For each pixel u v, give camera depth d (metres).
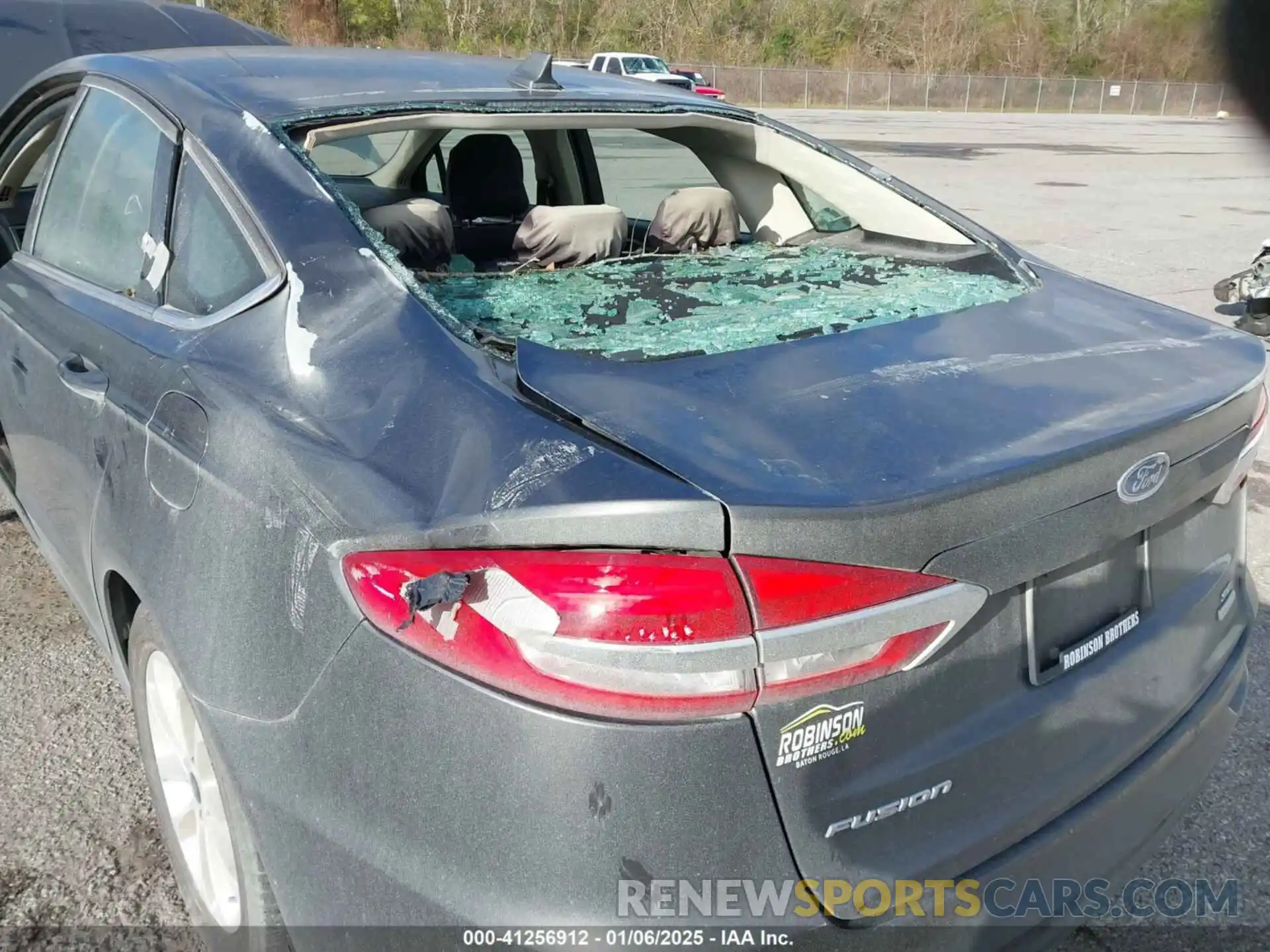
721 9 49.00
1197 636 2.02
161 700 2.12
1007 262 2.54
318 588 1.52
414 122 2.31
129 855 2.44
